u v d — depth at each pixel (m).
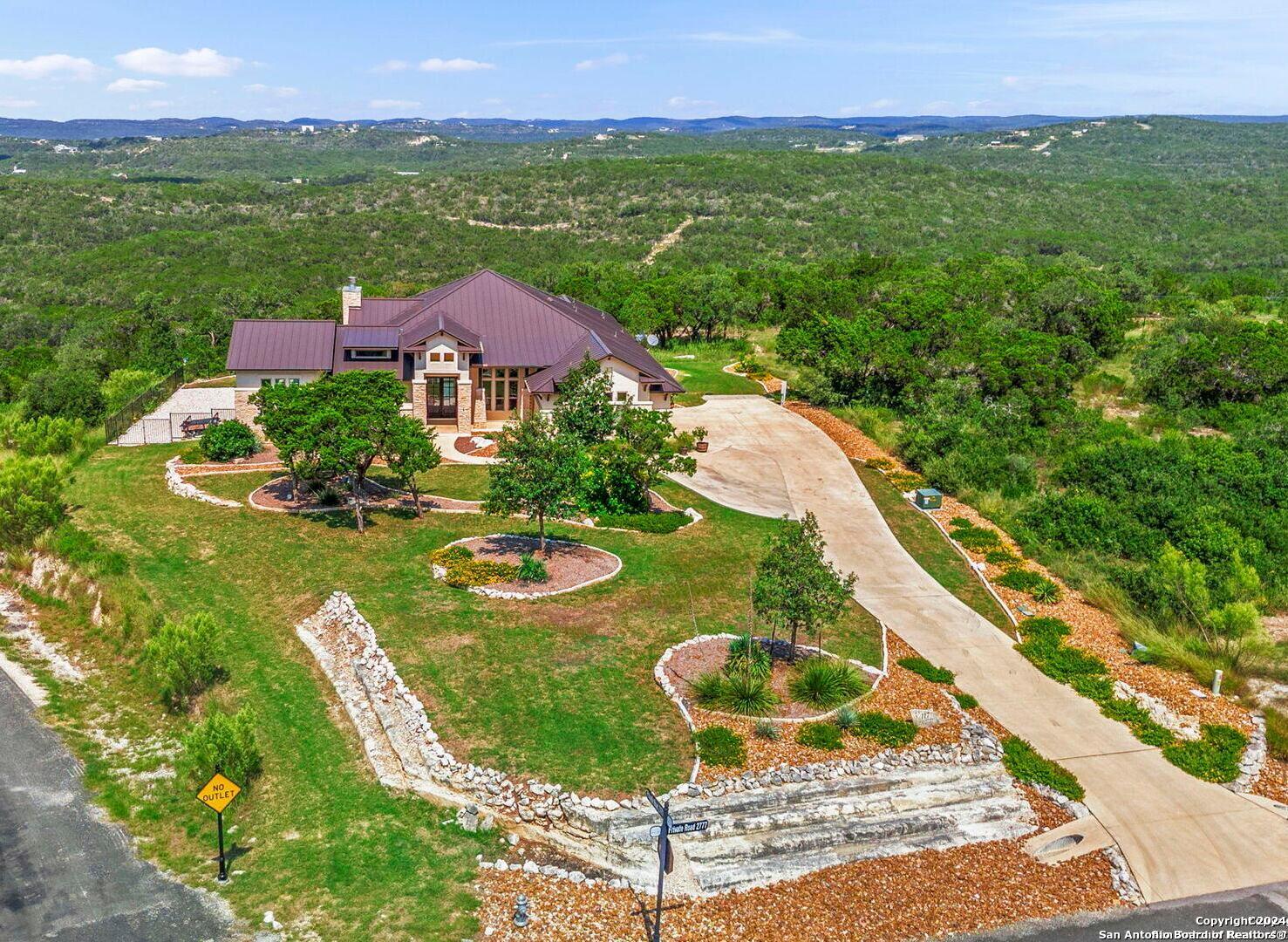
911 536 38.25
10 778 23.47
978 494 42.19
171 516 37.50
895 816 21.08
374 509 38.69
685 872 19.14
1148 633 29.64
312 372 47.31
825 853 19.97
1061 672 27.47
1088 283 75.25
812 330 62.88
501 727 23.31
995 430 48.38
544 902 18.45
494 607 29.59
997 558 36.06
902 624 30.47
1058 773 22.64
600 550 34.66
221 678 27.27
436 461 36.62
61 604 33.50
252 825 21.31
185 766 23.77
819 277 91.75
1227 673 27.36
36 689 28.05
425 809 21.22
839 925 18.03
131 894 19.12
